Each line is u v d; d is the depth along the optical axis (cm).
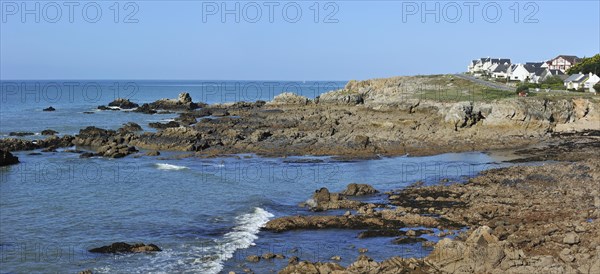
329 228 3472
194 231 3422
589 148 6625
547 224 3183
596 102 8750
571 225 3131
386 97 12031
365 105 11575
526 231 3084
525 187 4444
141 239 3253
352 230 3431
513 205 3872
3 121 10581
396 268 2541
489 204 3859
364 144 6962
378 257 2888
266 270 2720
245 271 2697
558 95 9775
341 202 4062
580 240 2827
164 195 4384
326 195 4144
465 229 3359
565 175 4838
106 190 4559
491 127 8112
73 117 11494
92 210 3903
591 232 2969
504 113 8038
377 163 6044
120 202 4147
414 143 7200
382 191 4566
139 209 3944
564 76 13888
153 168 5659
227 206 4050
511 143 7206
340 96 13212
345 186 4831
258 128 8819
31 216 3731
